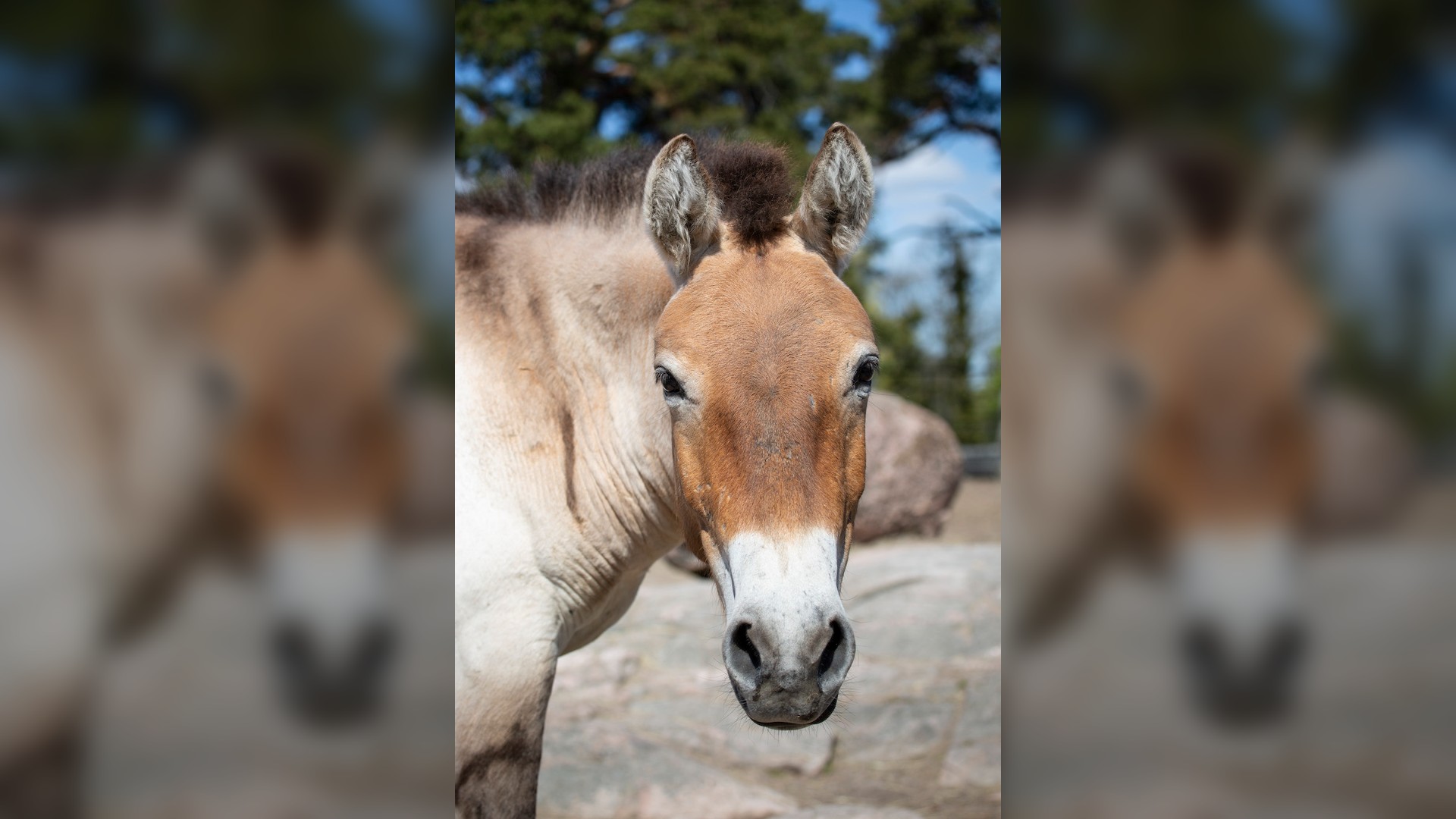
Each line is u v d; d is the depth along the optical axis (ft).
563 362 9.53
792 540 7.06
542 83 60.29
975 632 20.52
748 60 60.08
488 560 9.04
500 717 9.09
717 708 17.60
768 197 8.47
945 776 15.48
